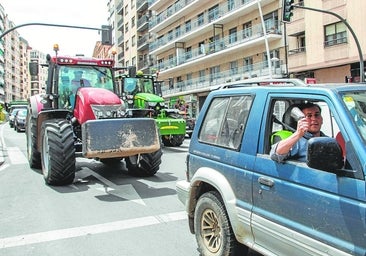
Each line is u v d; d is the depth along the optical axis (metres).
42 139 8.95
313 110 3.38
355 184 2.51
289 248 3.00
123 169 10.45
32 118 10.41
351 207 2.50
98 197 7.37
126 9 72.12
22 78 143.00
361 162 2.52
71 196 7.45
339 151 2.58
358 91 3.02
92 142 7.51
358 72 24.56
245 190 3.49
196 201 4.42
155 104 16.38
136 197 7.34
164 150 15.77
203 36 44.41
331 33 26.09
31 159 10.60
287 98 3.32
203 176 4.02
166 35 54.44
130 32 69.50
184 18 48.50
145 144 7.89
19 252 4.71
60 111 9.11
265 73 31.91
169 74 52.72
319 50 26.78
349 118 2.74
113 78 10.54
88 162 11.66
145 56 64.44
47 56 10.35
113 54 13.37
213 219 4.05
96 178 9.21
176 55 49.41
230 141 3.85
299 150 3.16
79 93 9.03
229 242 3.75
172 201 7.03
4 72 112.12
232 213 3.60
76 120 9.09
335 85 3.14
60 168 8.10
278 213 3.11
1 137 22.66
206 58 40.94
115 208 6.59
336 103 2.86
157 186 8.33
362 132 2.69
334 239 2.62
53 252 4.69
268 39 31.30
